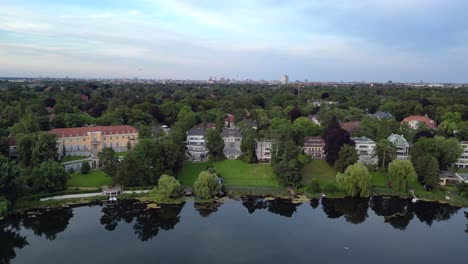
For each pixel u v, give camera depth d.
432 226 130.25
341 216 137.75
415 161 171.38
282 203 149.50
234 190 158.25
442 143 184.12
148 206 141.88
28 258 102.38
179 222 128.62
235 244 112.50
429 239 119.50
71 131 190.50
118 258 102.69
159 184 147.75
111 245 110.69
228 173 175.50
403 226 129.75
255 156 191.12
